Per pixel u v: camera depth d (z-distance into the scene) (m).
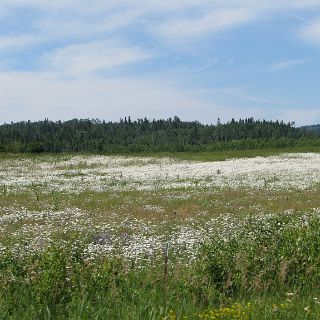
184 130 138.38
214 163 58.72
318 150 75.38
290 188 34.28
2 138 104.38
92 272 10.07
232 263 10.70
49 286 8.86
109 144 103.81
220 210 25.48
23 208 26.84
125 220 22.34
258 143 90.44
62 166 59.50
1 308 8.27
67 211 25.84
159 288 9.70
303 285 10.52
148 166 57.62
